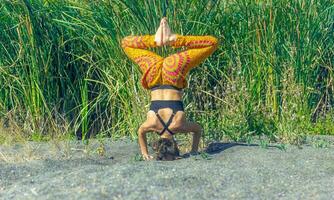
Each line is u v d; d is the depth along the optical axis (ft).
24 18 27.53
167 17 25.27
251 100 26.84
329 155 21.95
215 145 23.43
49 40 27.76
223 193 17.38
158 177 18.11
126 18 26.02
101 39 26.61
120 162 21.88
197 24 26.23
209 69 27.30
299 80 27.27
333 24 28.94
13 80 27.63
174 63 21.53
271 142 24.35
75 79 28.12
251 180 18.56
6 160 21.66
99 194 16.67
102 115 27.86
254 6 27.84
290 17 27.53
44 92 27.48
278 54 27.48
